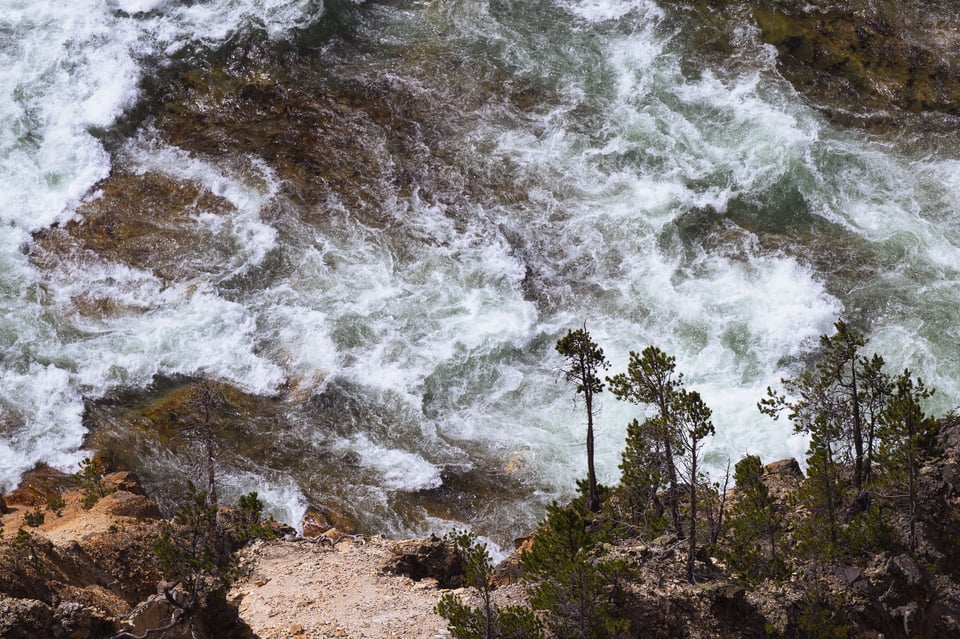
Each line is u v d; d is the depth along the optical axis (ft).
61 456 154.30
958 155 196.13
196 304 177.17
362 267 182.50
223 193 193.47
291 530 135.74
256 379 167.22
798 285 177.37
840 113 203.10
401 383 166.71
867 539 113.80
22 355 168.66
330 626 107.76
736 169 194.08
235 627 97.25
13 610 81.20
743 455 154.81
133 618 88.94
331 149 200.75
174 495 149.79
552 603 101.55
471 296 178.29
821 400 126.31
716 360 168.86
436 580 123.65
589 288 179.52
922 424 116.37
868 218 187.32
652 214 188.85
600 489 135.13
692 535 110.01
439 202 192.34
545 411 163.63
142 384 165.78
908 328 171.12
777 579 109.60
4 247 183.62
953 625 108.68
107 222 188.75
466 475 154.40
